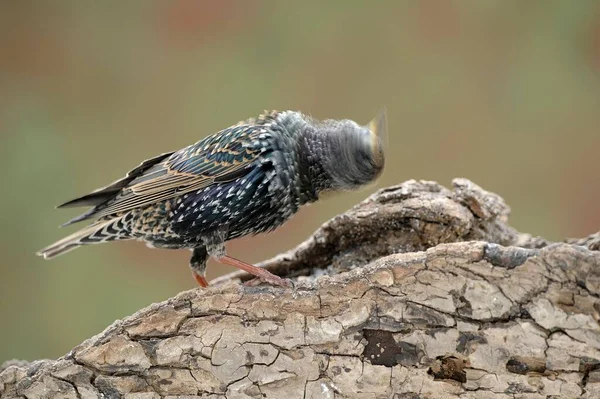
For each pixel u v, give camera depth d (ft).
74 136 50.16
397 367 19.93
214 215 25.77
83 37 51.60
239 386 20.62
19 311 45.37
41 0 51.60
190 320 20.61
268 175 25.00
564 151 48.42
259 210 25.64
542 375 19.12
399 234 25.57
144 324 20.68
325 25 51.26
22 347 44.73
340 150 23.81
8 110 50.08
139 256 46.09
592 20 49.42
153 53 51.47
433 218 24.71
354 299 19.94
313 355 20.27
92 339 21.13
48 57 51.21
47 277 45.91
